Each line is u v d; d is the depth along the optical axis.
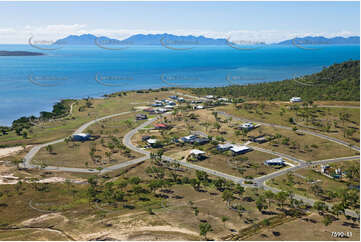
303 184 155.62
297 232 107.50
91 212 124.50
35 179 158.88
